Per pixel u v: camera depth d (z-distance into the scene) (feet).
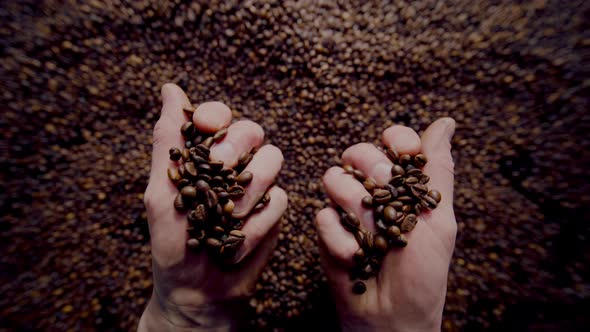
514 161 0.93
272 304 0.93
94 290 0.92
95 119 0.94
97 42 0.94
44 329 0.89
